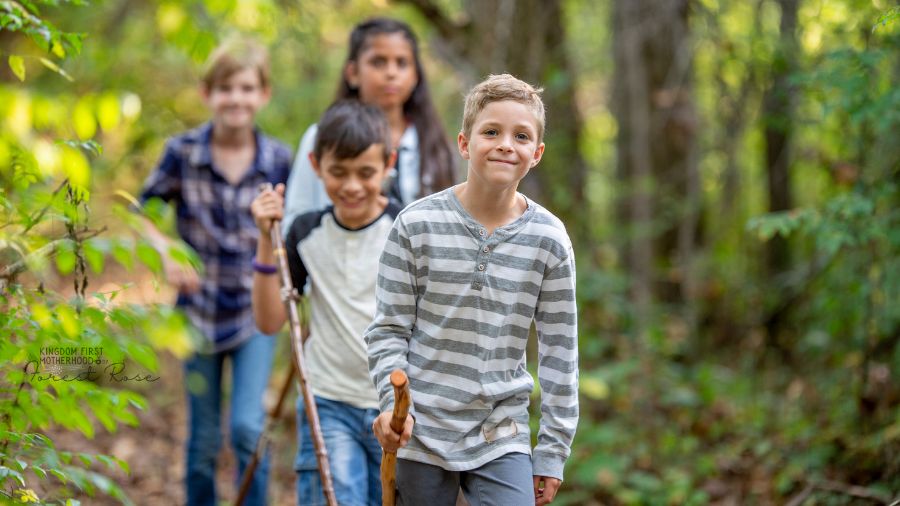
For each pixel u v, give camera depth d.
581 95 10.68
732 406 6.90
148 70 9.32
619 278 7.92
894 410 5.55
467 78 6.97
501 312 2.97
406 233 2.99
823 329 6.82
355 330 3.74
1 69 7.01
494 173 2.87
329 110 3.85
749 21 7.92
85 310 3.07
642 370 7.04
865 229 5.25
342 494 3.58
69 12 7.96
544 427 3.04
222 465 6.62
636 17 8.02
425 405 2.97
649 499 5.67
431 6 7.05
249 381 4.89
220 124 5.12
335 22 9.11
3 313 2.96
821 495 4.99
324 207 4.01
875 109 5.02
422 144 4.49
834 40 6.45
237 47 5.15
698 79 9.21
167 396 7.64
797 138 8.06
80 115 3.03
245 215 5.10
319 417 3.76
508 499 2.94
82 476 3.07
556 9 7.98
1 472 2.83
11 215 3.08
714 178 9.23
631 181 8.88
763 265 8.71
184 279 4.76
